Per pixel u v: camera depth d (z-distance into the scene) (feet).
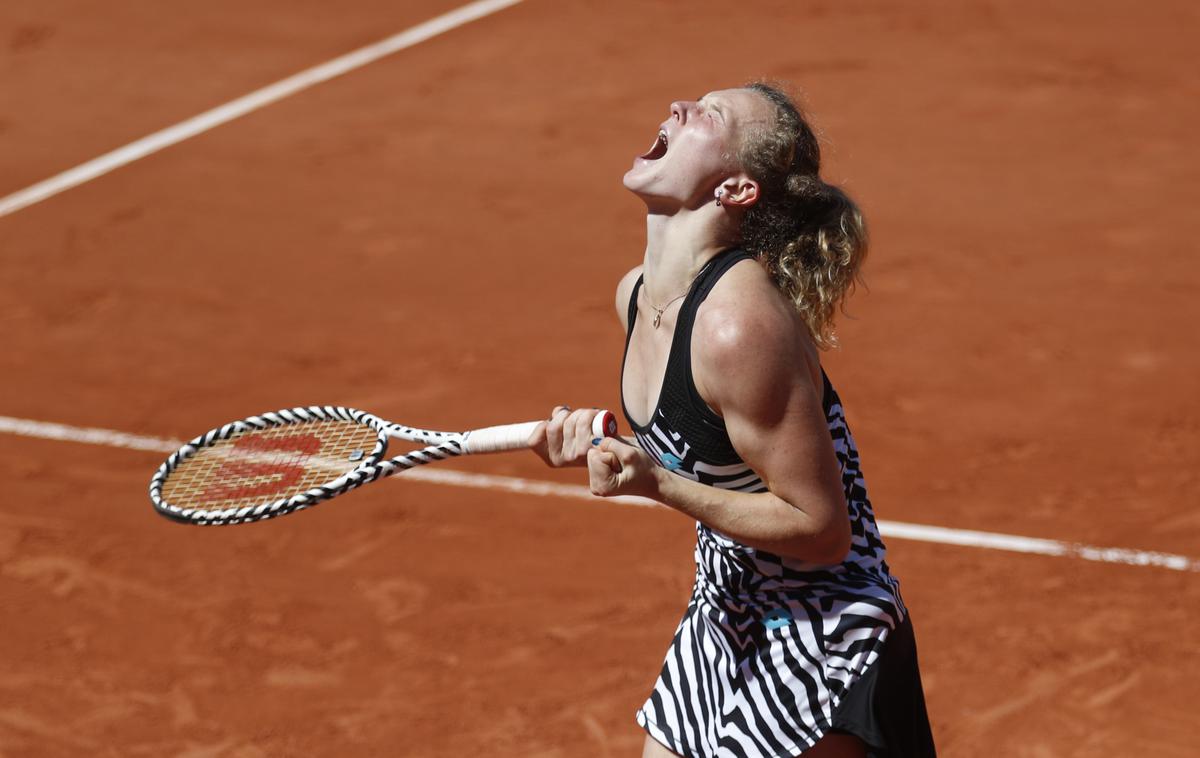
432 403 103.45
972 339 112.47
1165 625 74.54
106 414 102.22
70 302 122.21
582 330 115.75
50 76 180.24
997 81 171.53
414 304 121.19
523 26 194.49
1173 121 159.12
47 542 84.94
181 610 78.07
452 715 68.64
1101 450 94.63
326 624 76.43
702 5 199.72
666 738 46.50
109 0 205.98
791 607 41.50
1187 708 67.82
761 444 37.88
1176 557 81.15
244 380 107.76
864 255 41.09
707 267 39.06
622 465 37.29
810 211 40.34
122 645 75.00
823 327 41.19
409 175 150.41
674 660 46.44
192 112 169.27
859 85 171.63
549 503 88.38
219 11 201.57
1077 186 143.64
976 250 129.70
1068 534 83.82
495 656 73.26
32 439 98.27
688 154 39.27
